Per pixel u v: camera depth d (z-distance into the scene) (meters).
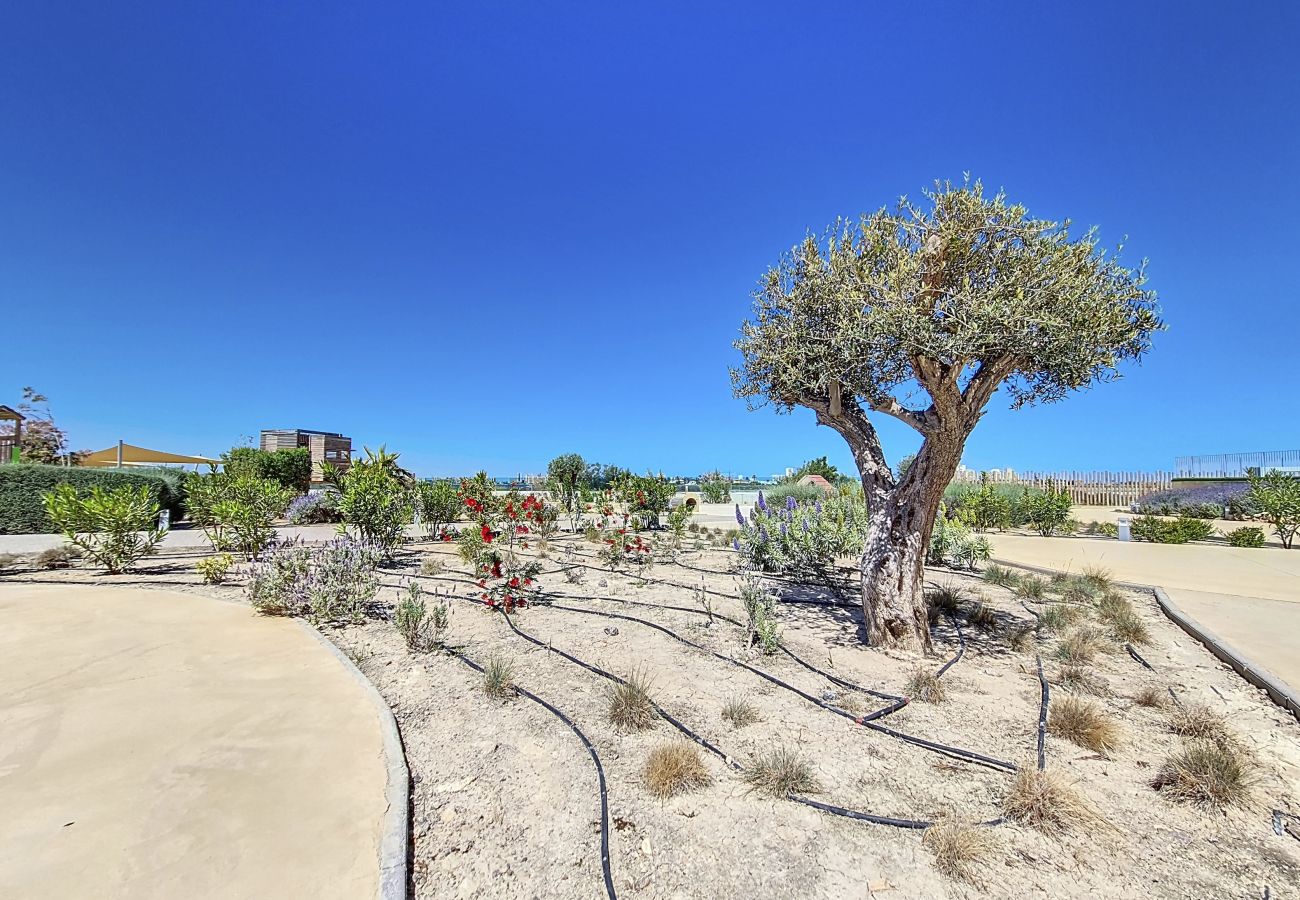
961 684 4.37
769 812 2.72
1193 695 4.25
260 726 3.46
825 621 6.14
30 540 12.39
